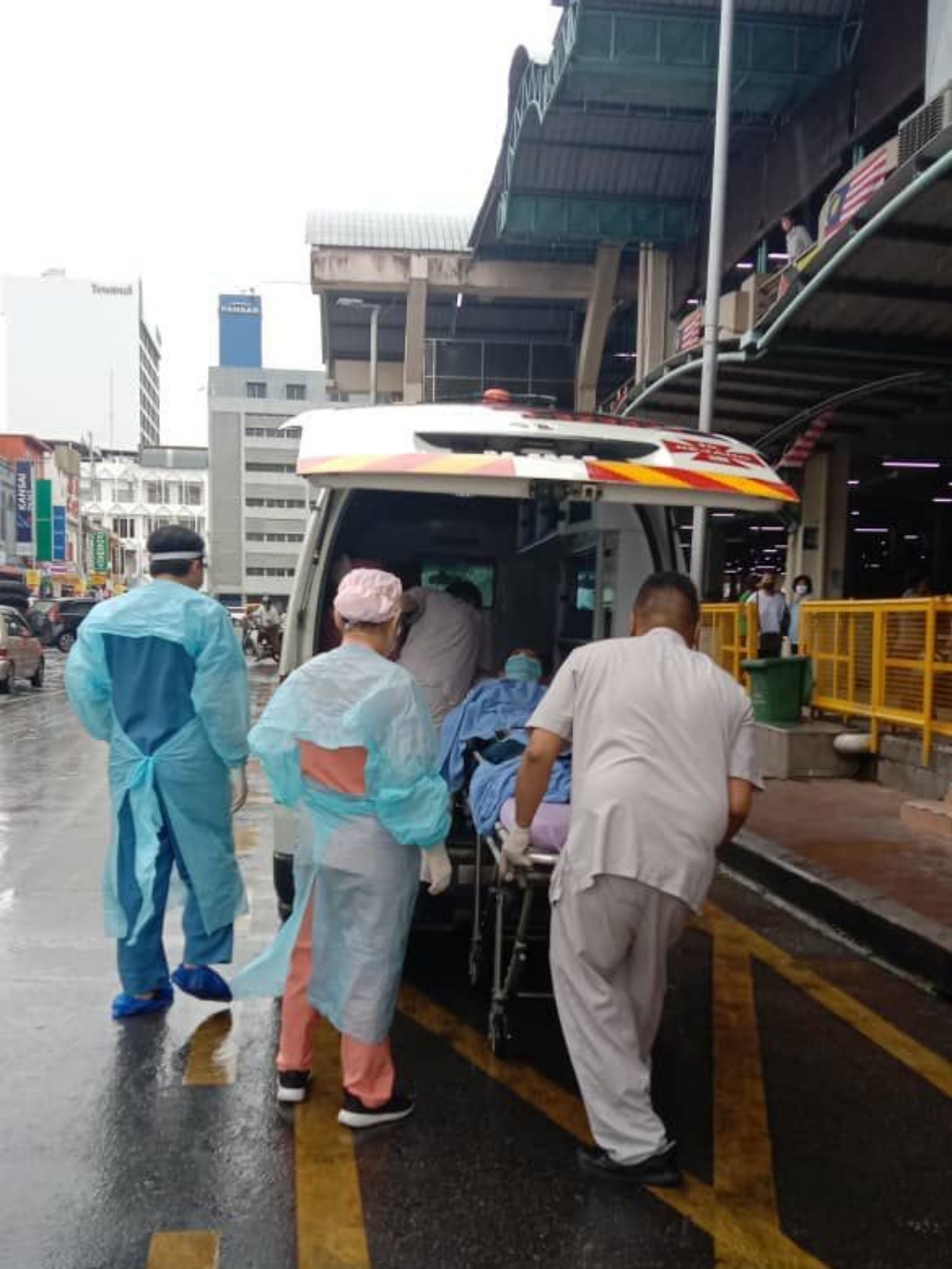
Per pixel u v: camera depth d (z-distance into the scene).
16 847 6.88
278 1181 2.92
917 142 10.23
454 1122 3.28
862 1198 2.91
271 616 27.88
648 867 2.84
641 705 2.96
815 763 9.05
